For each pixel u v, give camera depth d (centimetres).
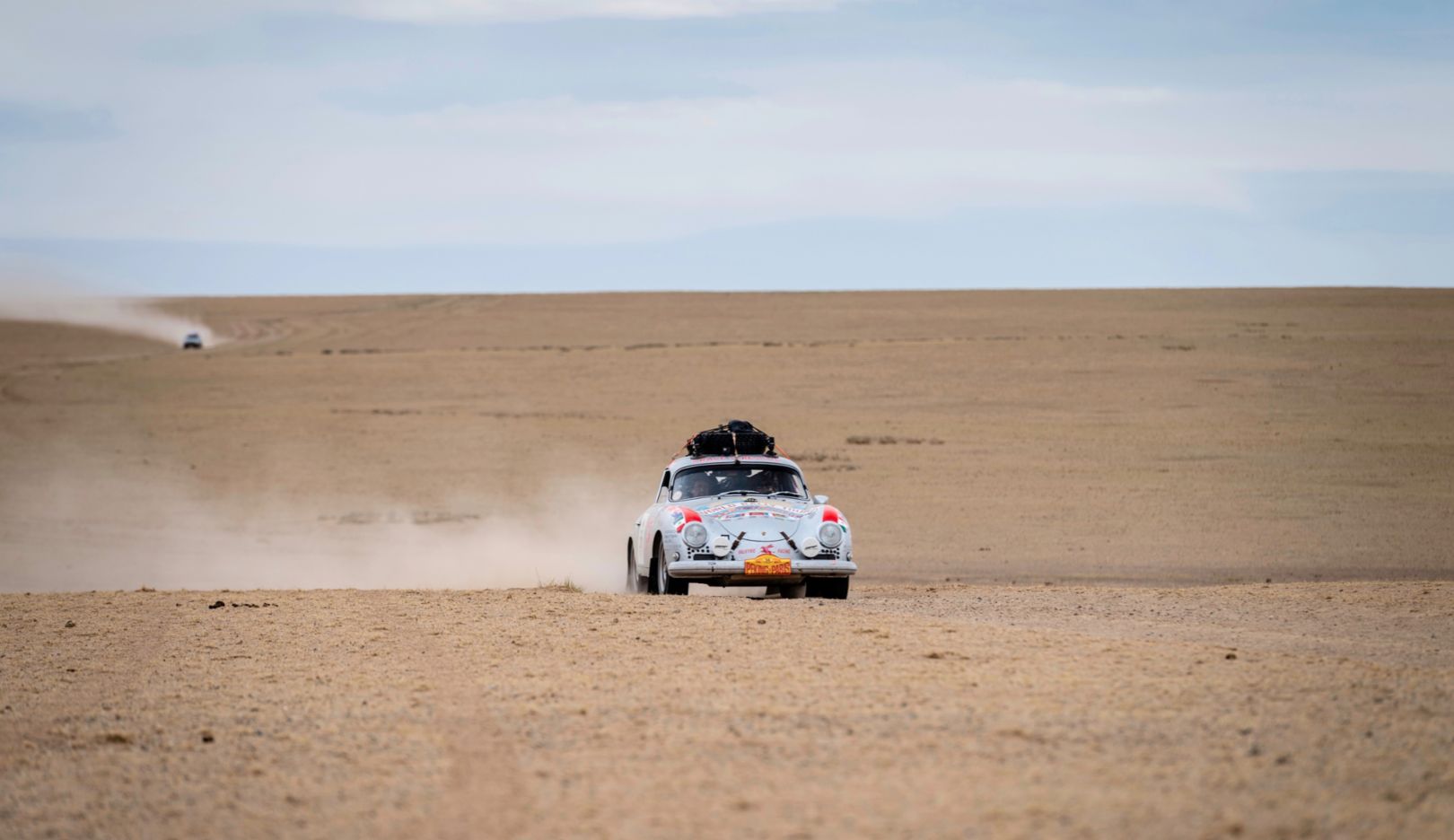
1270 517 12088
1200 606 4656
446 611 4509
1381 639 3728
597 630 3922
